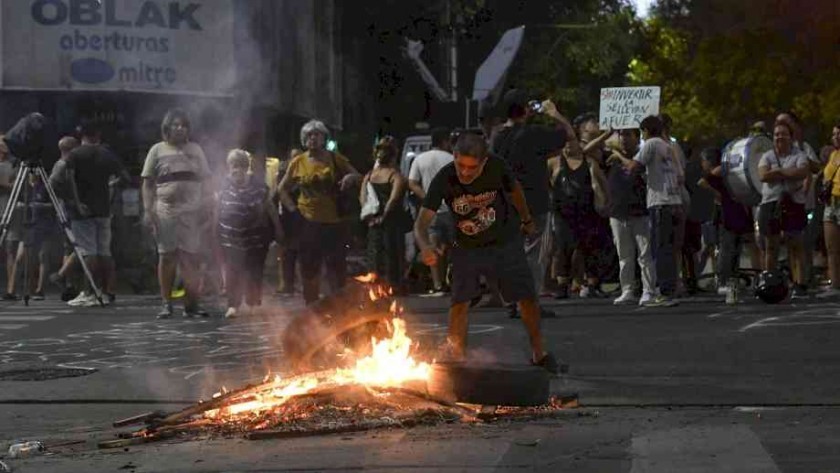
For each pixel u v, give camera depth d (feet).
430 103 93.71
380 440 24.54
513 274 32.09
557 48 137.69
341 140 114.93
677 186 51.57
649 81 156.97
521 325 45.09
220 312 54.13
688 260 58.80
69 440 26.66
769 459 21.90
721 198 56.75
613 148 54.65
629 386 31.86
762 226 52.90
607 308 51.44
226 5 84.28
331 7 107.24
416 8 117.80
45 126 58.59
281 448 24.02
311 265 46.19
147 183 51.88
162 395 32.55
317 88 103.65
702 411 28.43
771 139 59.67
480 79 77.00
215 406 27.32
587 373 34.12
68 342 43.78
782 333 41.37
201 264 64.28
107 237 59.67
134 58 83.05
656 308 50.88
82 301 58.70
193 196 51.70
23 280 66.33
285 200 45.96
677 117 153.69
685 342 39.78
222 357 39.40
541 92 135.85
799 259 54.03
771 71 148.25
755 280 61.16
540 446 23.67
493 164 31.58
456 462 22.29
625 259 53.21
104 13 82.48
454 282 32.27
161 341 43.60
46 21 82.07
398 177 57.26
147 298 64.54
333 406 26.76
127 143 85.25
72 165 58.75
